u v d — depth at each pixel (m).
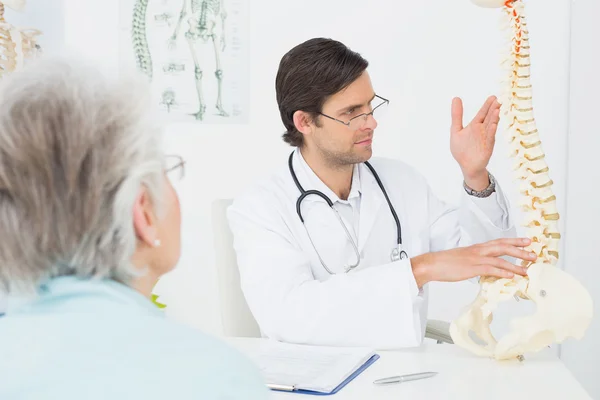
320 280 1.68
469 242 1.57
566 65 2.65
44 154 0.58
